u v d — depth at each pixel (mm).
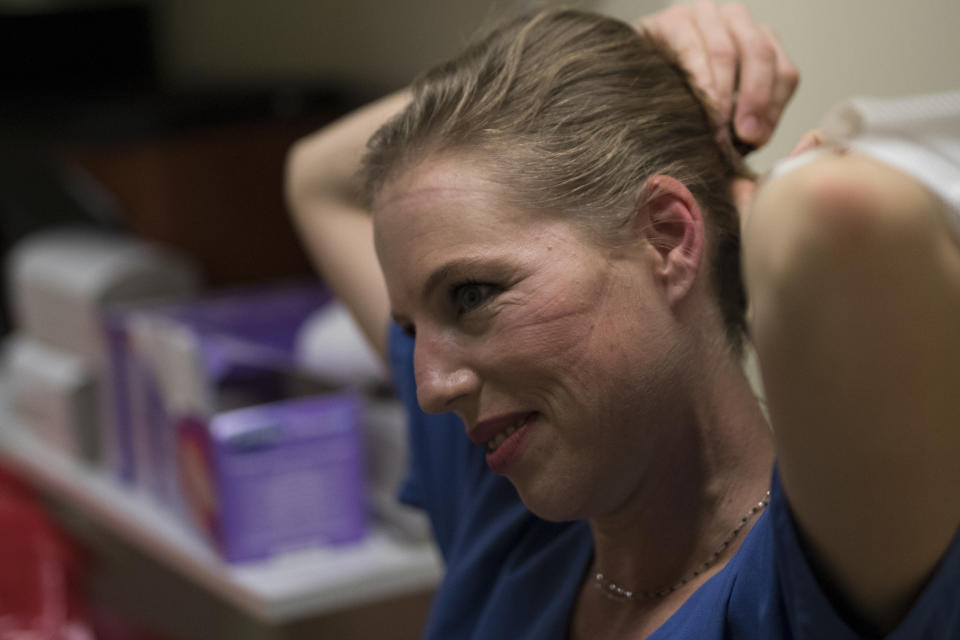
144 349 1482
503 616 809
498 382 650
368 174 694
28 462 1751
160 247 1861
